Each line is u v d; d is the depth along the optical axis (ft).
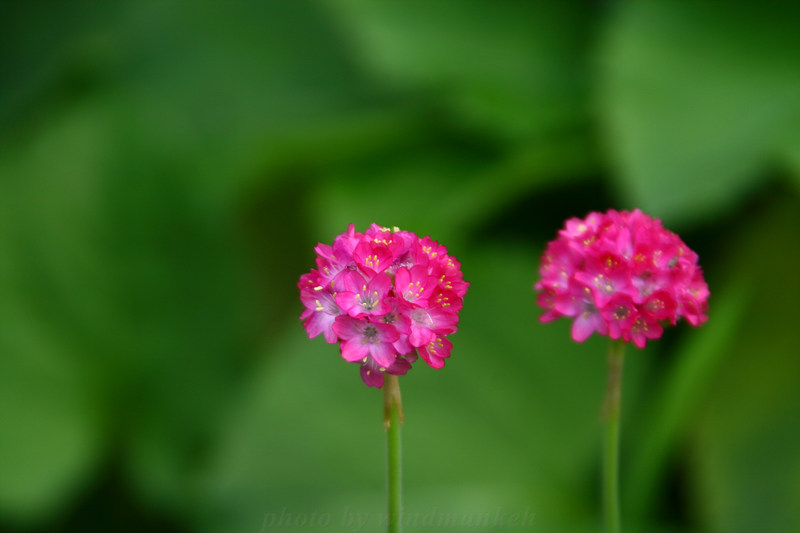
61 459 2.10
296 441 1.75
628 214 1.30
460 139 2.12
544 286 1.28
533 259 1.92
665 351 1.81
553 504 1.68
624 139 1.72
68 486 2.09
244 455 1.75
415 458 1.73
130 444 2.17
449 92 2.10
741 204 1.85
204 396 2.18
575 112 2.01
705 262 1.85
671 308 1.25
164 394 2.20
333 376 1.79
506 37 2.19
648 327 1.26
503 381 1.78
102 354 2.21
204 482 1.96
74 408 2.17
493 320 1.82
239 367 2.19
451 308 1.21
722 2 1.89
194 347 2.21
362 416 1.77
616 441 1.31
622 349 1.30
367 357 1.24
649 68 1.82
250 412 1.78
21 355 2.18
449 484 1.70
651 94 1.78
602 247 1.26
